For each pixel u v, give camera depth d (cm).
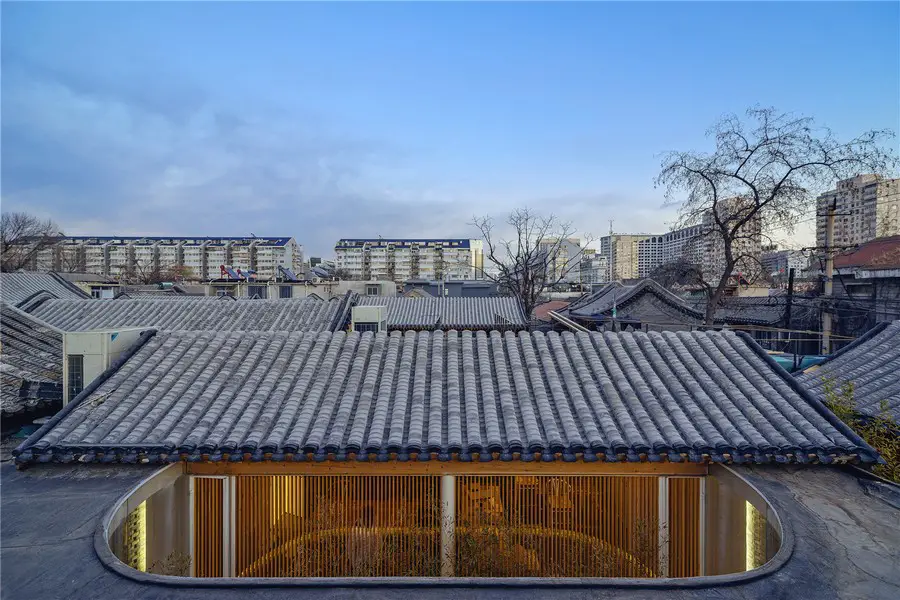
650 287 2288
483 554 521
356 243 10044
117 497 460
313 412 575
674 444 510
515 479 564
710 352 702
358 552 542
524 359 703
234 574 549
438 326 2231
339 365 672
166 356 688
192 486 556
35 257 4462
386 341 740
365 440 526
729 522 552
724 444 504
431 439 518
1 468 513
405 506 560
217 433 526
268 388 615
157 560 547
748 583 357
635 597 345
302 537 548
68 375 650
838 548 395
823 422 545
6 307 927
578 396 598
